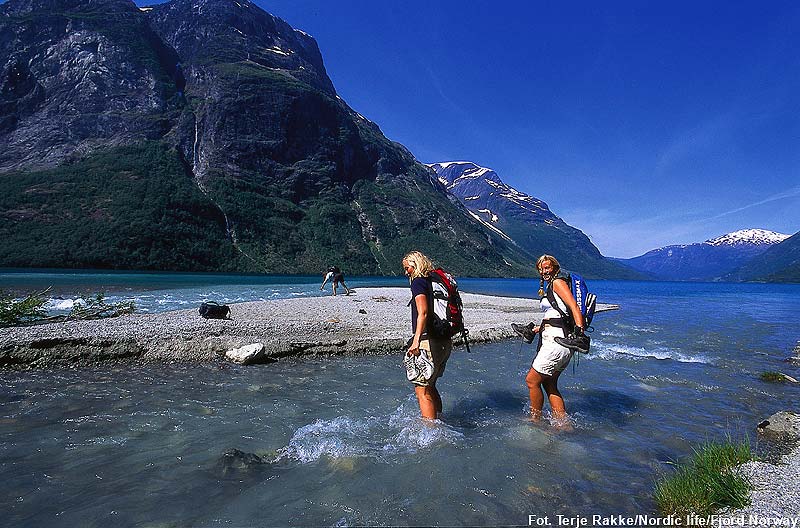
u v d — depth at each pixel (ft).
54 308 57.72
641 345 40.75
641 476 12.48
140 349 29.55
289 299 79.36
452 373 26.17
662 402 20.84
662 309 94.22
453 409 18.60
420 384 16.07
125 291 95.61
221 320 42.37
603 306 97.45
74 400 19.26
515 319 57.72
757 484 11.75
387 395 20.90
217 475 11.76
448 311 16.37
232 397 20.20
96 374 24.66
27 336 29.07
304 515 9.77
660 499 10.87
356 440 14.38
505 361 30.99
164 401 19.31
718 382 25.62
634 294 193.06
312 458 12.89
